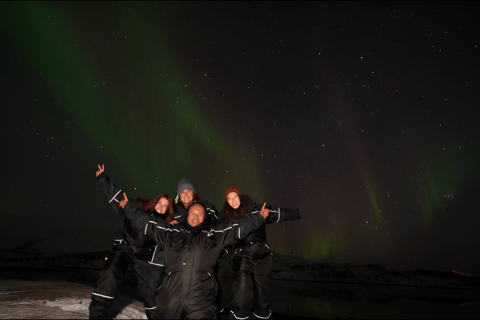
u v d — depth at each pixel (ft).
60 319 7.77
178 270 7.97
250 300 9.98
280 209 11.28
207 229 8.44
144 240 9.67
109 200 9.71
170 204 10.33
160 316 7.95
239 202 10.87
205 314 7.79
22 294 10.11
